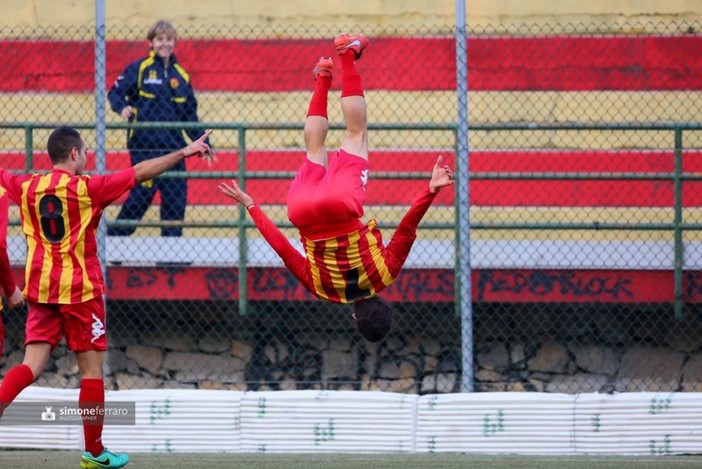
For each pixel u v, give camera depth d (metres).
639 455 28.19
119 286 34.06
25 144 33.97
